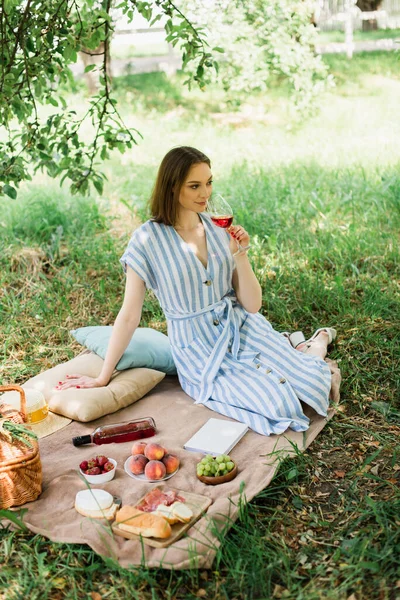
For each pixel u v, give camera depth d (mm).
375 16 15188
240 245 3668
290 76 9594
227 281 3877
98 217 6496
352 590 2580
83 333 4301
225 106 10945
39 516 2975
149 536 2766
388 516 2941
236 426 3541
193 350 3891
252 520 2936
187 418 3695
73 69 13969
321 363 3893
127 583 2641
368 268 5363
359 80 12398
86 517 2934
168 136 9828
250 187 7145
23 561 2760
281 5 8984
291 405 3590
